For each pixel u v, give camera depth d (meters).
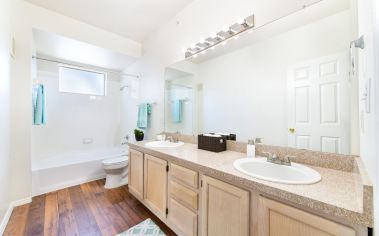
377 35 0.51
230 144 1.71
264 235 0.91
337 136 1.11
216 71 1.87
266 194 0.92
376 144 0.53
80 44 2.64
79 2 2.14
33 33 2.30
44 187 2.48
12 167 2.04
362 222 0.61
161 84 2.69
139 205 2.16
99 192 2.52
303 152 1.25
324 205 0.69
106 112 3.83
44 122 2.49
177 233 1.53
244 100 1.63
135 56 3.14
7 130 1.82
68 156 3.21
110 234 1.62
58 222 1.78
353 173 1.04
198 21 2.07
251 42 1.57
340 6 1.11
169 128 2.53
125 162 2.79
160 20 2.52
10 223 1.75
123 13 2.36
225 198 1.11
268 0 1.45
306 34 1.25
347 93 1.08
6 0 1.72
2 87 1.62
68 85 3.42
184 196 1.43
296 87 1.30
